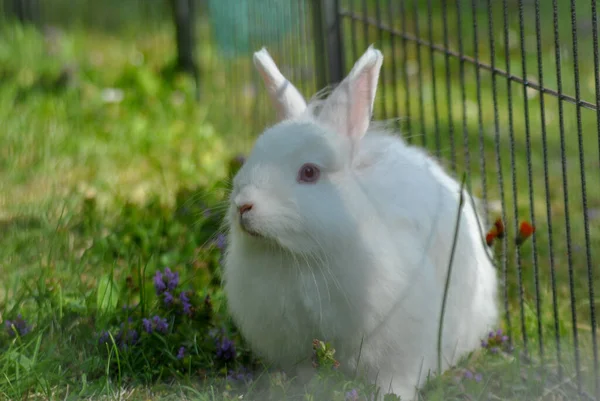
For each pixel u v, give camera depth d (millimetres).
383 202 3799
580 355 4164
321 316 3711
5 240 5219
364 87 4008
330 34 6188
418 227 3871
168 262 4984
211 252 5020
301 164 3658
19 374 3811
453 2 11211
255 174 3660
